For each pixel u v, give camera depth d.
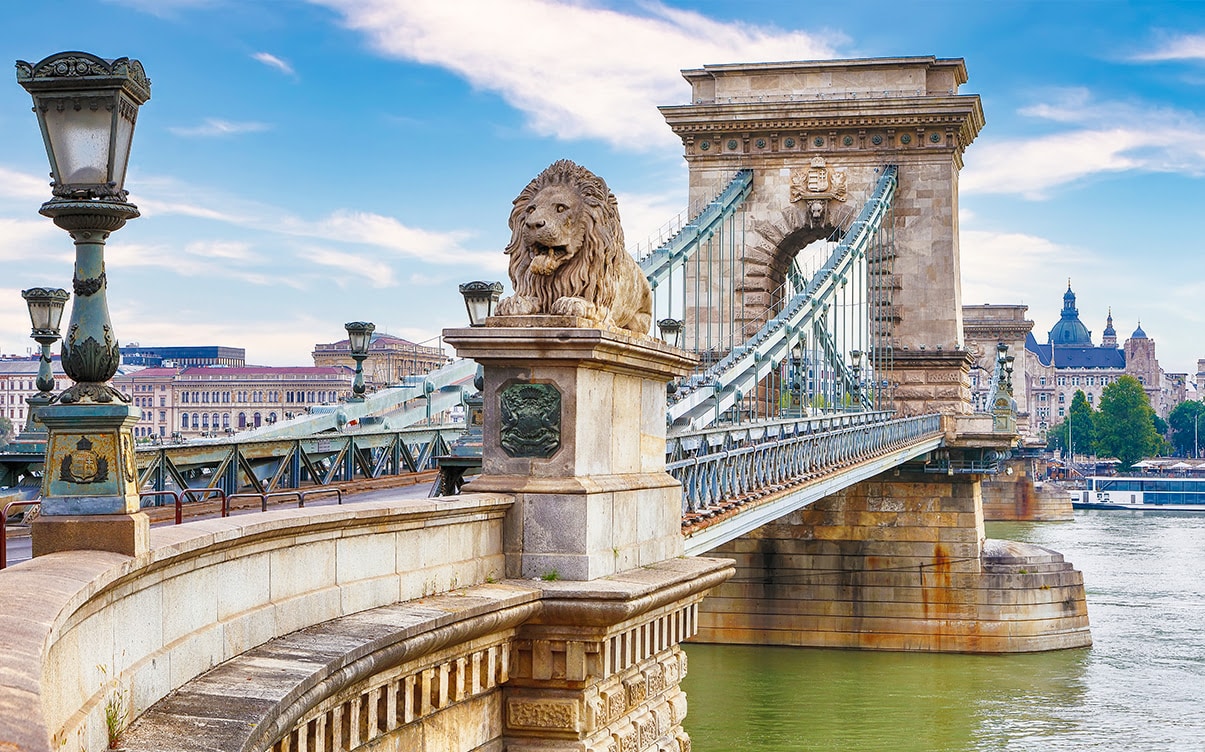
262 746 8.44
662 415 17.69
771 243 80.69
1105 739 47.75
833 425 53.97
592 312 14.86
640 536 16.39
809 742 46.72
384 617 11.73
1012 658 65.38
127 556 8.61
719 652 66.75
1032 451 174.88
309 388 65.19
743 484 36.25
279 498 30.86
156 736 8.02
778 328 55.62
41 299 28.86
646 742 15.69
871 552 68.56
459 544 13.77
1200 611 80.88
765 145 81.06
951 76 81.56
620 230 15.58
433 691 12.34
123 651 8.34
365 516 11.94
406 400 40.53
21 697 5.00
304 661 9.89
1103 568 106.44
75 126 9.23
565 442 14.74
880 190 77.19
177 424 64.62
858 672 61.03
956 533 68.44
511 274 15.25
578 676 14.05
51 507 8.95
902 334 79.44
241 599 10.26
